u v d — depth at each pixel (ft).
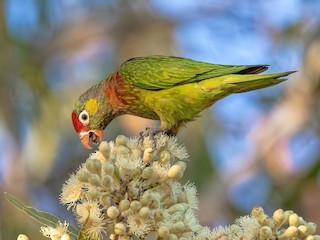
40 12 50.55
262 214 17.07
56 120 46.47
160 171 17.72
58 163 46.11
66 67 51.47
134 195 17.13
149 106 26.48
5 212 39.22
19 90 45.93
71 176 17.46
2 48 45.65
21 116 45.55
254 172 45.62
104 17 54.13
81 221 16.57
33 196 44.93
